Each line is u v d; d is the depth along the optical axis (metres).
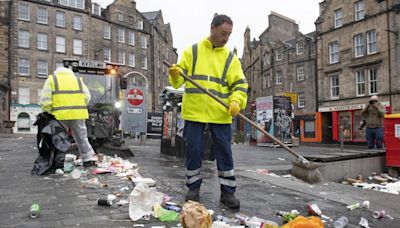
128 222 3.02
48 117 5.85
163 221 3.05
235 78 3.81
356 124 28.36
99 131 9.23
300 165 6.00
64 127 5.87
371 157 7.83
